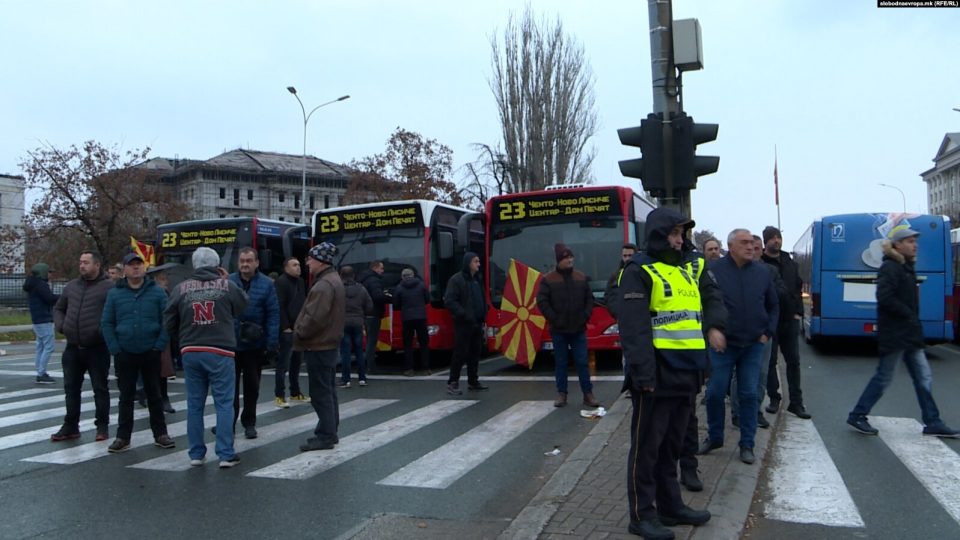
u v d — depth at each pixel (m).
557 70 35.12
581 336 9.12
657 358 4.41
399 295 13.04
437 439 7.68
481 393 10.73
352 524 5.08
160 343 7.44
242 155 88.62
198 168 80.62
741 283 6.30
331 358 7.36
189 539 4.84
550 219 13.46
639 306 4.37
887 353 7.54
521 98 35.06
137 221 36.34
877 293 7.54
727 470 5.97
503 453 7.04
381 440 7.67
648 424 4.43
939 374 12.45
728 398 9.15
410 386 11.73
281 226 17.03
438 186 41.72
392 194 41.69
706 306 4.89
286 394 11.22
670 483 4.63
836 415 8.72
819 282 15.30
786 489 5.82
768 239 8.47
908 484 5.94
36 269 13.16
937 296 14.46
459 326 10.59
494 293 13.68
